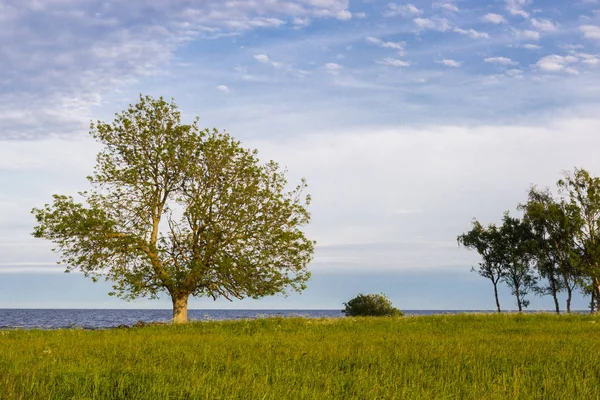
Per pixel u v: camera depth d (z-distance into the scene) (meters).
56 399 8.07
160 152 32.72
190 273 31.58
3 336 20.92
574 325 27.34
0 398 7.84
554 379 9.89
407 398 8.32
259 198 33.88
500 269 58.88
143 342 17.09
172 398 8.27
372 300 50.41
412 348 15.04
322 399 8.24
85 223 30.53
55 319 106.25
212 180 33.69
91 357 12.77
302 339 18.72
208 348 14.77
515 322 29.47
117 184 32.62
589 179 52.66
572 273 53.25
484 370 10.83
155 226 33.00
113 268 31.59
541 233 55.91
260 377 9.84
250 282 32.38
